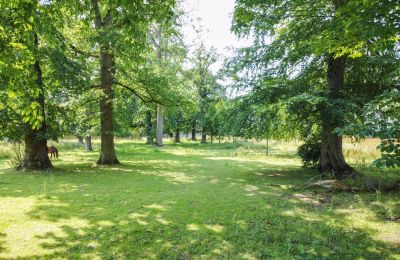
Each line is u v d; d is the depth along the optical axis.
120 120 21.02
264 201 7.34
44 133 12.23
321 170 11.60
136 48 7.15
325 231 5.31
